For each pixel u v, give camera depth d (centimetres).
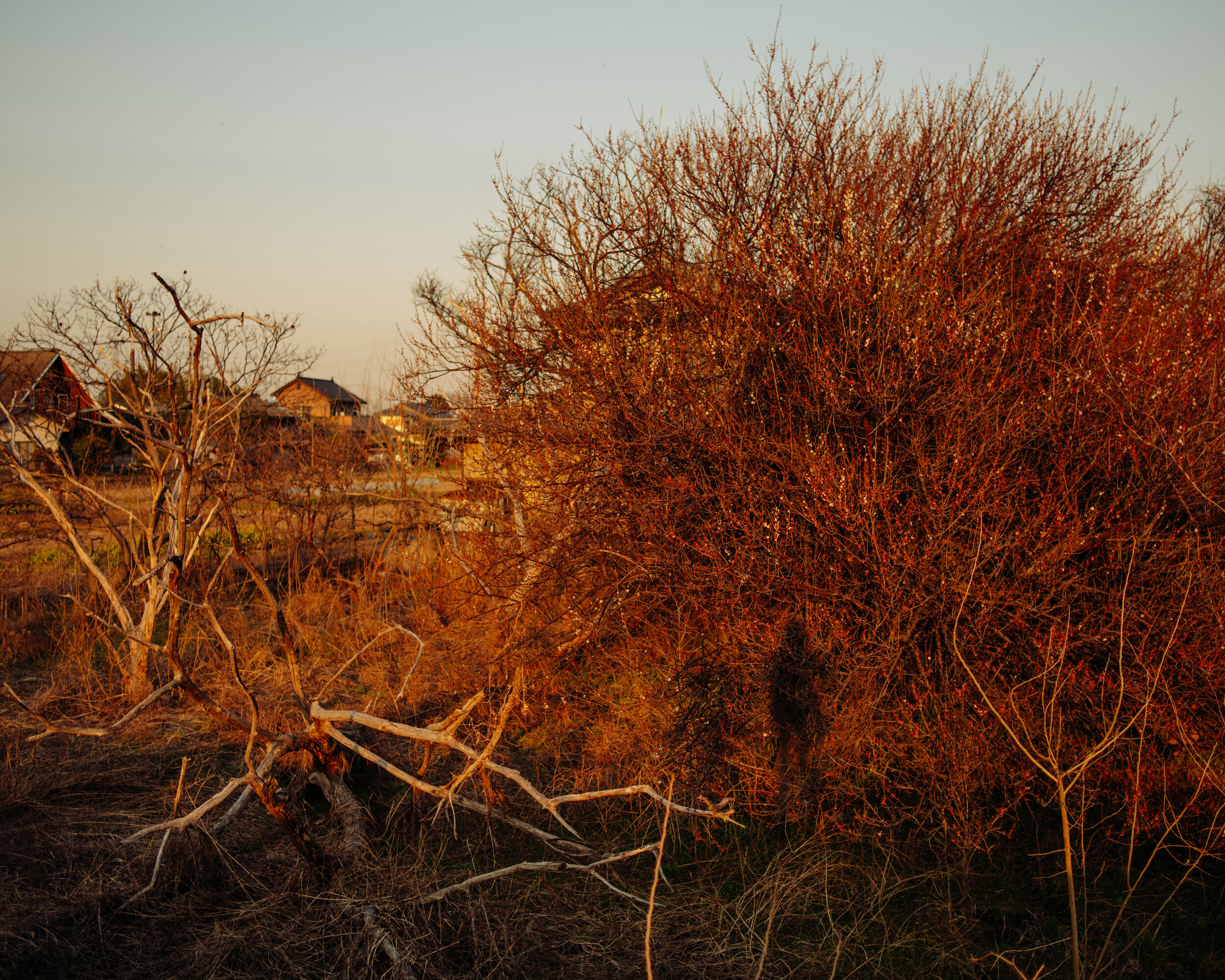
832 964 288
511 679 509
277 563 1028
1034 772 363
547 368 529
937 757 374
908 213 460
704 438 425
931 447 380
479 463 613
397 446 914
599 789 417
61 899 316
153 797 420
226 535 1006
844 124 491
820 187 452
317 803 418
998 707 365
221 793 319
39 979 272
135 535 761
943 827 362
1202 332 370
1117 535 339
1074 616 356
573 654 514
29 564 1002
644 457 445
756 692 387
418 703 555
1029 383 378
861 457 382
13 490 798
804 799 374
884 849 354
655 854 367
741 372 424
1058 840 361
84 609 583
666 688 436
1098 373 357
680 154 505
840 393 391
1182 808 345
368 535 1238
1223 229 457
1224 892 317
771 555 387
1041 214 441
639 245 513
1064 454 351
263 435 981
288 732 498
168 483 612
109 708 562
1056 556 337
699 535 423
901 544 352
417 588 721
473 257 593
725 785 394
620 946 300
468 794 412
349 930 295
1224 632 321
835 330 411
